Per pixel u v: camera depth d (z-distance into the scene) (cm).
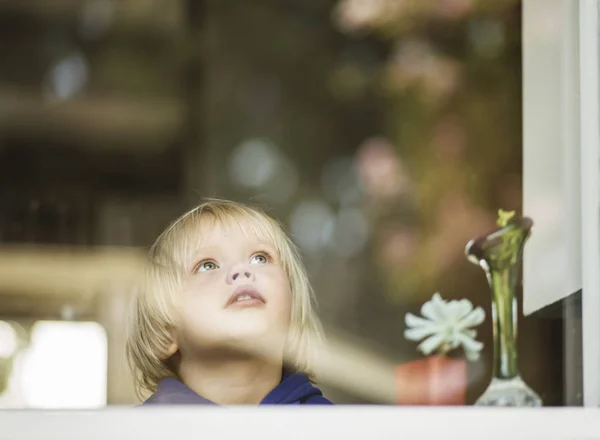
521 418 101
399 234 391
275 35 492
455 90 398
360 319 304
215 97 493
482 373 125
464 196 359
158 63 495
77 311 241
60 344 214
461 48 394
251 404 116
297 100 486
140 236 271
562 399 114
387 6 428
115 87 488
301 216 429
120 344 148
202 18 492
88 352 198
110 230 318
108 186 453
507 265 124
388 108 447
